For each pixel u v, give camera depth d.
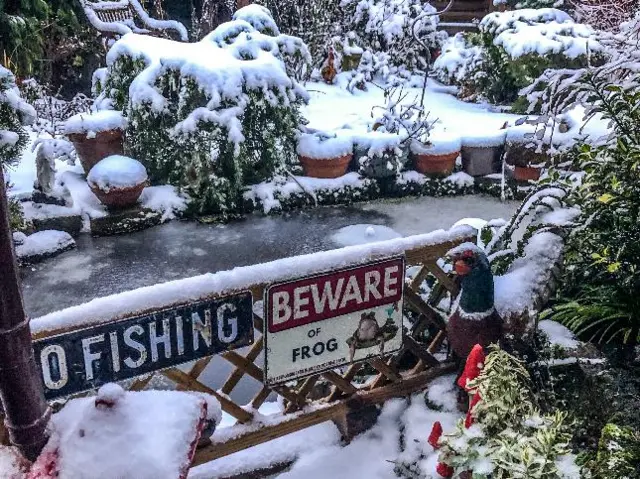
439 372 2.92
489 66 9.95
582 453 2.04
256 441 2.46
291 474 2.48
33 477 1.45
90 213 6.17
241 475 2.55
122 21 10.55
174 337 2.14
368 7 11.63
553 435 1.72
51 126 8.47
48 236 5.75
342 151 7.07
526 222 3.45
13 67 7.54
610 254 3.03
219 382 3.73
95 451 1.47
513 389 1.90
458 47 11.04
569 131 6.43
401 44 11.45
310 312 2.40
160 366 2.15
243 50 6.88
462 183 7.45
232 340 2.27
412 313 3.28
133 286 5.16
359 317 2.53
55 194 6.07
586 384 2.71
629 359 2.88
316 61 10.99
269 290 2.27
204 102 6.50
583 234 3.06
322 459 2.56
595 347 2.98
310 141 7.13
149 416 1.59
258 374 2.44
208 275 2.20
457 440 1.90
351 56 10.93
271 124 6.85
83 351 1.98
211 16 12.18
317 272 2.36
